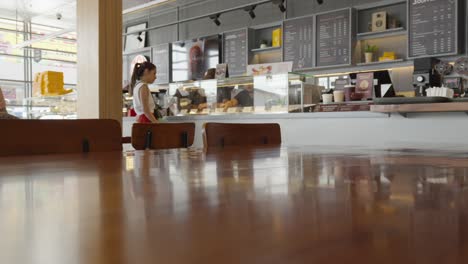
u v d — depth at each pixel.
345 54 6.61
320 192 0.30
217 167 0.53
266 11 7.90
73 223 0.20
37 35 11.62
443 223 0.19
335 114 3.85
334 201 0.26
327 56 6.79
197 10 9.02
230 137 1.51
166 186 0.34
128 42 10.30
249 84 4.33
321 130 3.93
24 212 0.23
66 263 0.13
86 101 3.39
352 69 6.78
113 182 0.38
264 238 0.16
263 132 1.68
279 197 0.28
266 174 0.44
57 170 0.52
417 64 5.35
